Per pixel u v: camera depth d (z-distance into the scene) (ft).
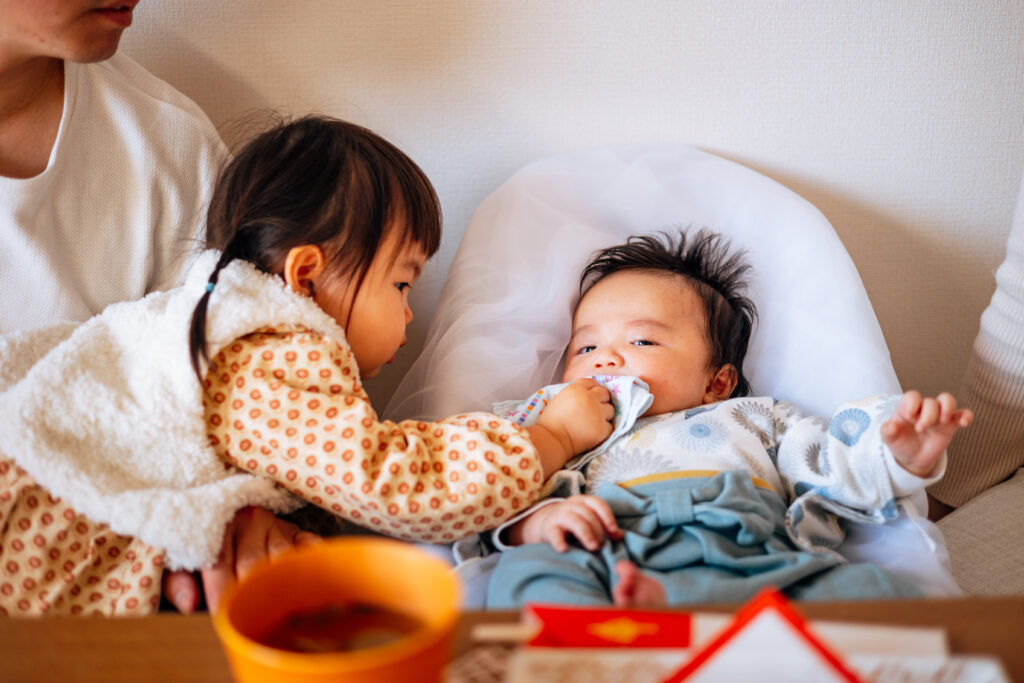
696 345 3.87
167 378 2.89
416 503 2.84
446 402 3.85
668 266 4.10
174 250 3.83
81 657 1.62
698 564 2.88
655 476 3.31
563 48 4.49
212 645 1.65
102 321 3.13
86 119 3.66
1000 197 4.69
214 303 2.96
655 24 4.45
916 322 4.93
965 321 4.91
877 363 3.86
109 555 2.81
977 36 4.44
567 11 4.43
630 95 4.58
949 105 4.56
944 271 4.83
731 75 4.54
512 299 4.16
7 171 3.49
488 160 4.69
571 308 4.22
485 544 3.28
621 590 2.15
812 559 2.76
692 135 4.65
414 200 3.49
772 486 3.34
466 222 4.80
